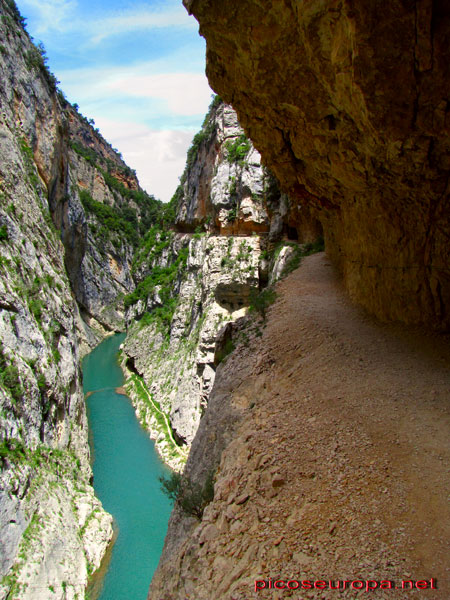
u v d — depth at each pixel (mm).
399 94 6559
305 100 8695
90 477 24391
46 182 39219
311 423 7457
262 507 5887
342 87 7297
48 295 27984
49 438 21906
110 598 16766
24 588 14461
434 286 9938
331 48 6906
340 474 6055
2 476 16094
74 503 20203
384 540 4836
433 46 5910
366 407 7625
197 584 5371
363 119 7543
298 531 5270
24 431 19219
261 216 32469
